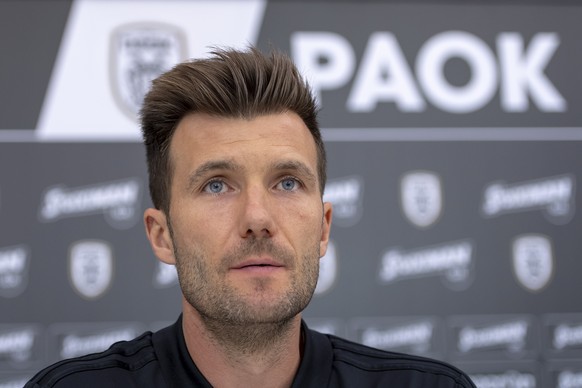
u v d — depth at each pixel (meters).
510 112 3.36
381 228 3.30
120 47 3.30
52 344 3.18
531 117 3.36
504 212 3.33
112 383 1.55
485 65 3.38
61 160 3.23
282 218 1.40
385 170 3.31
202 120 1.44
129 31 3.31
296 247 1.40
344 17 3.36
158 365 1.57
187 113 1.47
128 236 3.24
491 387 3.27
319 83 3.33
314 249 1.43
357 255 3.29
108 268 3.22
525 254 3.31
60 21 3.28
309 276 1.42
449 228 3.31
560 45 3.39
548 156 3.35
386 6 3.38
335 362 1.63
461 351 3.27
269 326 1.42
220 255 1.38
